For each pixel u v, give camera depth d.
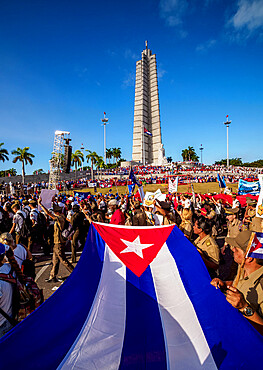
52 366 1.56
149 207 6.87
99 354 1.64
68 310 1.94
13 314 2.71
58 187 31.64
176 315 1.95
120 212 7.38
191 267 2.38
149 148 91.94
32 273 3.13
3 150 59.78
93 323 1.87
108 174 68.50
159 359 1.62
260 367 1.57
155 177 58.34
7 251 2.72
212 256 3.70
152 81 93.44
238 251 2.25
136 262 2.48
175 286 2.24
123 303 2.07
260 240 2.16
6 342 1.62
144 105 90.25
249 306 1.88
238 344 1.70
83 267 2.40
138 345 1.72
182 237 2.73
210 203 8.39
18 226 7.12
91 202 10.32
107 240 2.76
